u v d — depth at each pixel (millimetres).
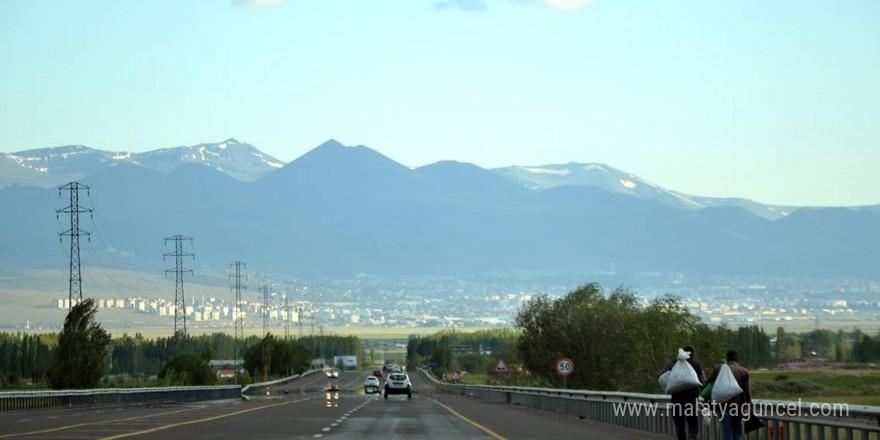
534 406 88938
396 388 118438
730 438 35812
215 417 62406
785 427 35750
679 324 122438
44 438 41844
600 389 121125
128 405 91250
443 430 51094
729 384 35531
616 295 129625
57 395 81062
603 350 120562
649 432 50156
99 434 44625
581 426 55625
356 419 61188
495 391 118250
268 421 57656
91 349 112438
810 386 139500
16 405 74062
